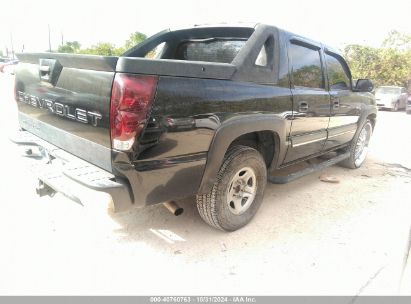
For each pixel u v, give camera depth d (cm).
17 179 395
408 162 599
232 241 291
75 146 247
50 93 262
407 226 332
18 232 287
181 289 230
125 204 221
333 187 439
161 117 216
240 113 268
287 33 332
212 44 368
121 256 263
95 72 216
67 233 290
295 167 507
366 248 288
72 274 240
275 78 311
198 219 327
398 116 1422
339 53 442
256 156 301
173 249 276
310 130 375
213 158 254
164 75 216
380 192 429
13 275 235
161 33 399
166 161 227
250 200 315
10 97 1159
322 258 271
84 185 212
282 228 318
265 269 254
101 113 214
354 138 507
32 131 310
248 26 323
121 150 209
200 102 237
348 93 454
